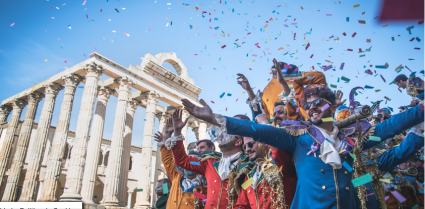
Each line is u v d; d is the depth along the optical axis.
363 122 2.79
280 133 2.74
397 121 2.63
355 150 2.64
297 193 2.67
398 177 3.92
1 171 25.06
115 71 23.19
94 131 23.52
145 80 25.41
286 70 4.80
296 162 2.76
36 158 22.34
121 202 23.27
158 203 6.38
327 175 2.55
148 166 24.11
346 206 2.48
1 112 29.38
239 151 3.97
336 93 4.33
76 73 22.92
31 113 25.98
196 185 4.97
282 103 4.11
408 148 2.90
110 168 21.53
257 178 3.48
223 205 3.75
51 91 24.31
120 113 22.83
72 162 19.62
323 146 2.61
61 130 21.08
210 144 5.12
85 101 20.98
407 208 3.91
